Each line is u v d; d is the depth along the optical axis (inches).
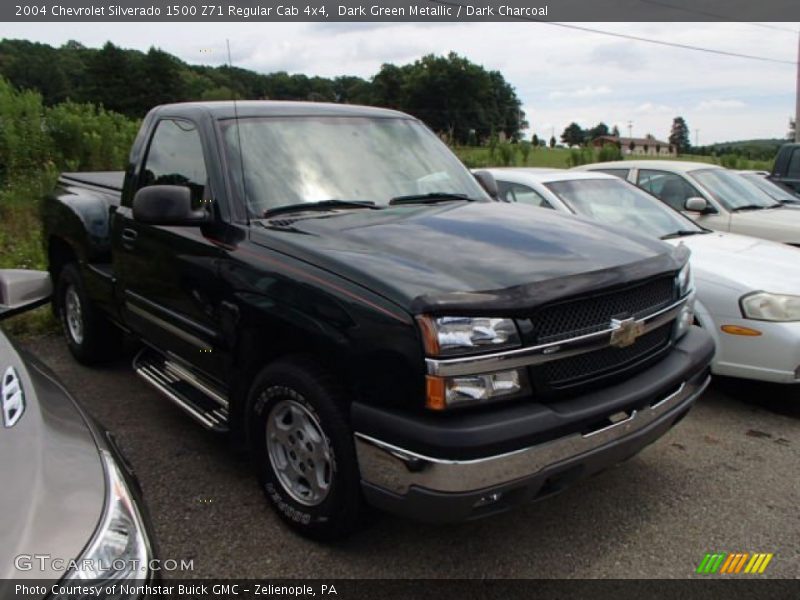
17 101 550.6
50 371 97.3
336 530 113.8
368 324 101.7
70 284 209.8
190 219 132.3
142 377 165.6
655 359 121.8
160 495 136.2
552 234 128.2
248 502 133.6
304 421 116.8
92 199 198.4
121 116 673.6
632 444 111.7
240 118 147.1
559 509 132.4
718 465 151.3
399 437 97.9
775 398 192.2
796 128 938.7
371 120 165.5
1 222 403.9
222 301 130.0
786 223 279.7
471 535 123.5
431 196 153.1
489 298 98.7
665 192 316.2
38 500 64.9
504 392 99.3
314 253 115.2
